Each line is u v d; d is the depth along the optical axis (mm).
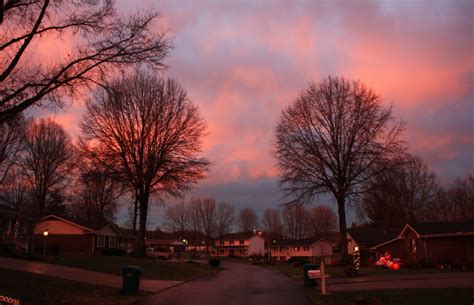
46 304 13953
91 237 50250
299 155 44781
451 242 41312
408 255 45969
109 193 56656
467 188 74000
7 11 13969
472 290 17250
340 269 38219
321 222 122938
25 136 49906
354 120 43375
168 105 43781
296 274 35625
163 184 43969
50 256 33875
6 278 17656
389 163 41938
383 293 17516
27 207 47969
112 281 22328
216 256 116000
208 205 125500
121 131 42312
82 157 43750
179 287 22844
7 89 13930
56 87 14203
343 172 43438
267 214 132625
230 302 16172
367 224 82188
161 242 118688
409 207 65250
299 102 45094
